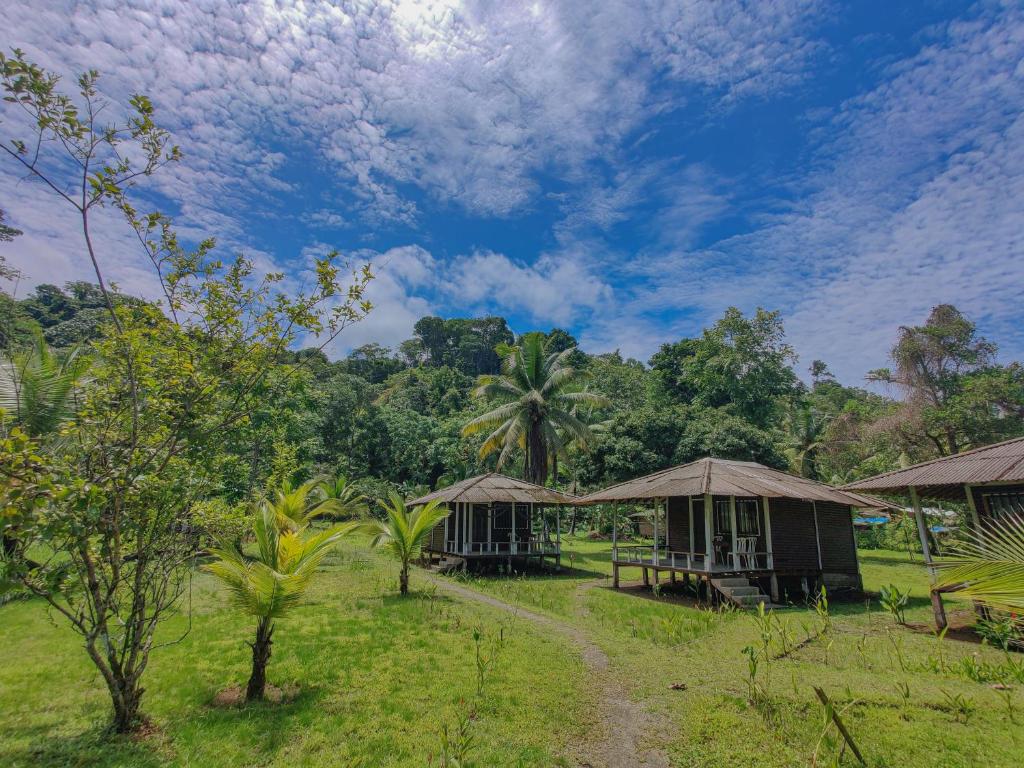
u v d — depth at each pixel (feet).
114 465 17.99
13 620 34.55
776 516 57.16
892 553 101.40
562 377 92.58
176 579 22.61
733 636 35.55
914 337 101.09
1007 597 12.87
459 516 75.87
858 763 17.21
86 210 18.01
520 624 38.22
